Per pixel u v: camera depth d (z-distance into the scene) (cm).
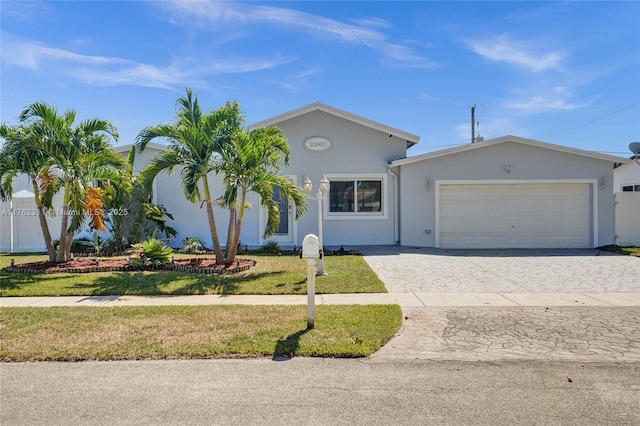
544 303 725
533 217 1495
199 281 900
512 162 1481
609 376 429
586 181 1475
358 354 485
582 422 340
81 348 504
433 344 527
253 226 1561
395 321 611
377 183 1566
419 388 404
